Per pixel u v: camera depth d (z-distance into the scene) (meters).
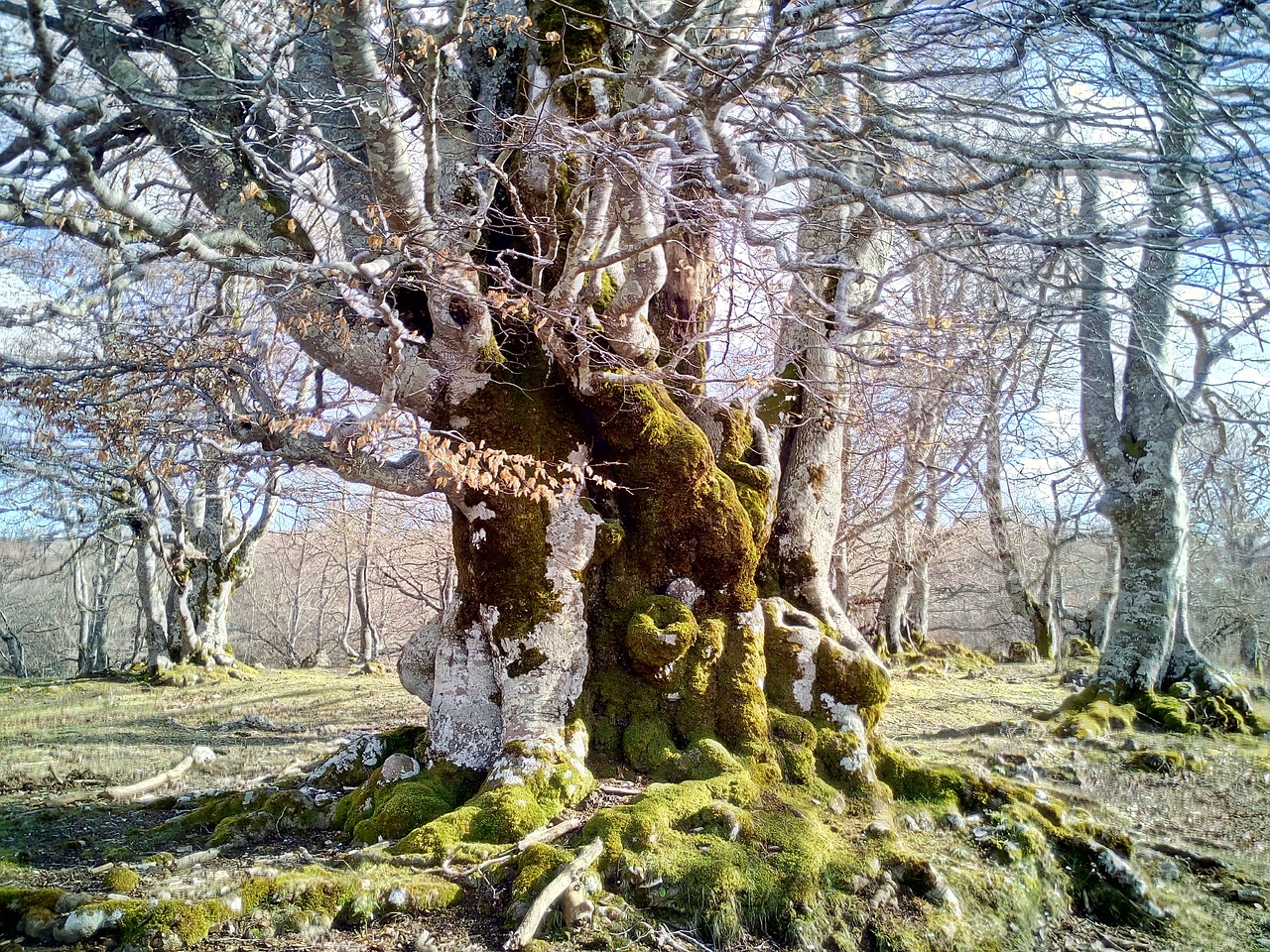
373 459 6.61
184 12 6.32
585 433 6.95
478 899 4.88
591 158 5.72
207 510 19.02
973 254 6.23
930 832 6.14
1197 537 20.58
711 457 6.90
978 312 7.73
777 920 4.96
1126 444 11.73
